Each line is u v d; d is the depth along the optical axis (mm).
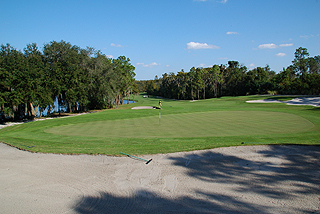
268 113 26609
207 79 102625
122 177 7086
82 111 50812
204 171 7289
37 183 6875
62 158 9250
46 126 21938
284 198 5375
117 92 56562
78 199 5777
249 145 10133
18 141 13508
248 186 6102
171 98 112750
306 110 29203
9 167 8422
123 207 5273
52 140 13688
